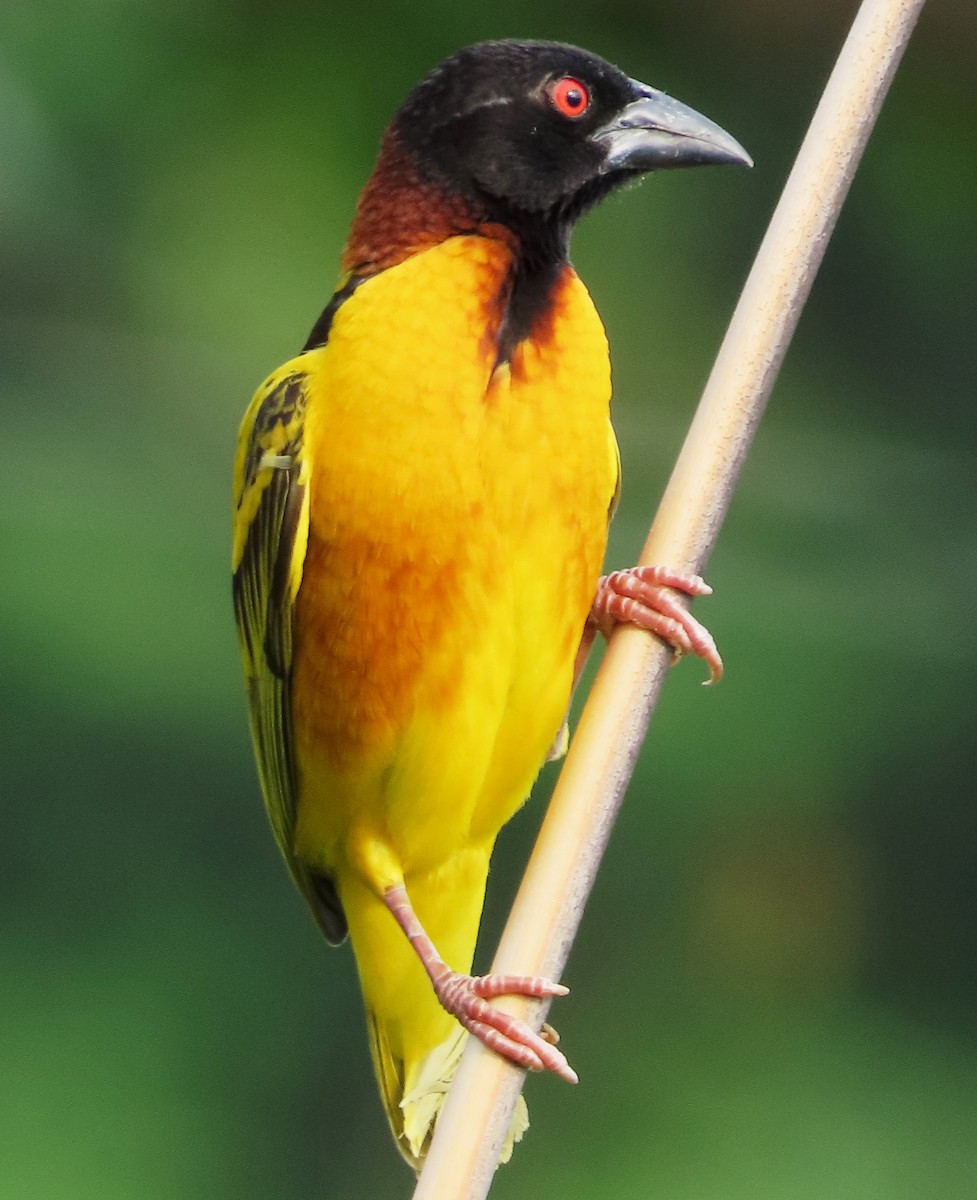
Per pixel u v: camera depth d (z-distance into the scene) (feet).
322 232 70.85
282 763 21.89
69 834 46.55
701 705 51.65
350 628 20.24
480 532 19.72
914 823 48.32
